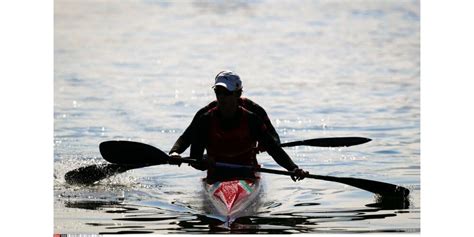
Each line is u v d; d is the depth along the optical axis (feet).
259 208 123.13
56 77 244.63
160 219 117.70
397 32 339.98
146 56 286.87
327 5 423.64
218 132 130.00
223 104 127.03
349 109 204.64
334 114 199.11
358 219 118.52
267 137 130.62
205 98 219.00
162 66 268.21
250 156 132.36
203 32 345.51
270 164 153.58
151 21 375.04
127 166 138.31
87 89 227.61
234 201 120.16
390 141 172.04
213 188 126.31
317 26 360.69
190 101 214.69
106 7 416.87
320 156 159.94
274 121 191.83
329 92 226.38
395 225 116.47
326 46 309.83
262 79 246.47
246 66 269.85
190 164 130.93
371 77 249.14
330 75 253.03
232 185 125.18
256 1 446.19
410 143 170.30
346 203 127.54
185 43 316.60
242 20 379.96
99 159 155.63
